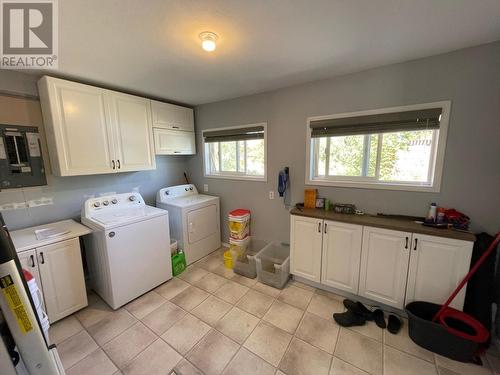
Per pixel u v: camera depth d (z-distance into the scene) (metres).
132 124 2.58
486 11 1.24
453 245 1.62
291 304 2.12
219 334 1.78
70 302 1.95
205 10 1.21
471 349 1.45
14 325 0.68
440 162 1.86
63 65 1.86
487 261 1.57
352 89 2.16
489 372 1.43
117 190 2.79
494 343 1.62
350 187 2.30
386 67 1.98
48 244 1.80
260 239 3.06
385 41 1.58
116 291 2.05
